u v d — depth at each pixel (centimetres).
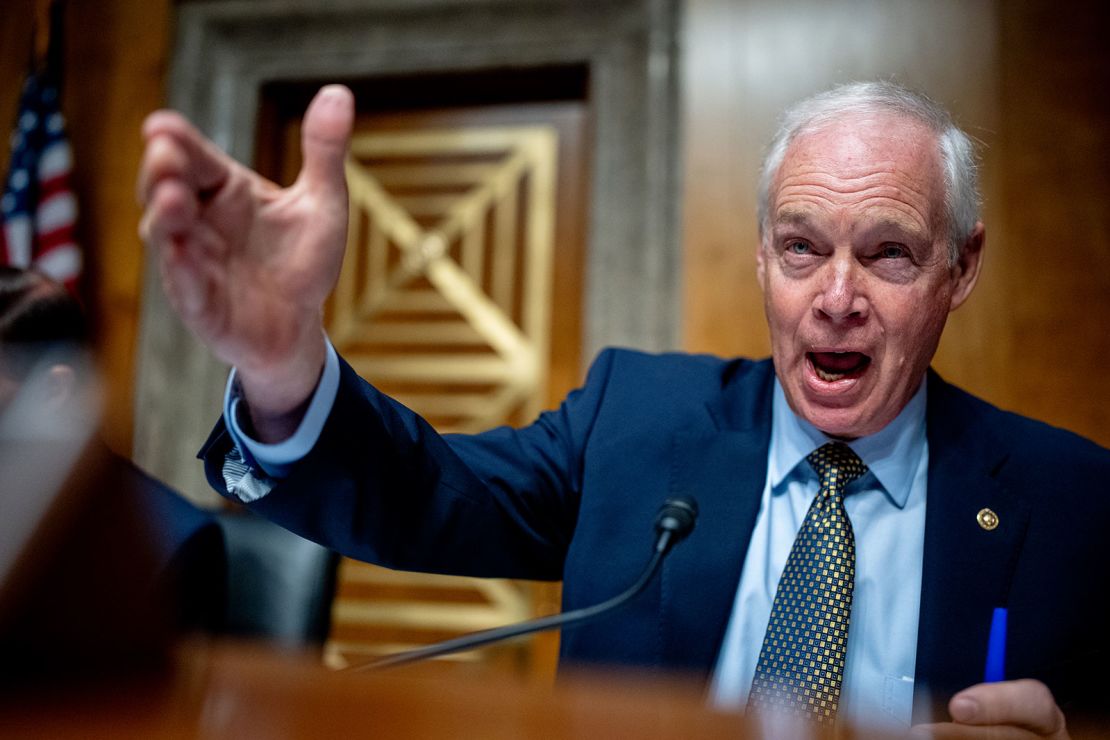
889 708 107
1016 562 112
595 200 323
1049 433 125
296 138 364
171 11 353
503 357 346
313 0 345
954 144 116
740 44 315
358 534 102
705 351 303
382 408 106
